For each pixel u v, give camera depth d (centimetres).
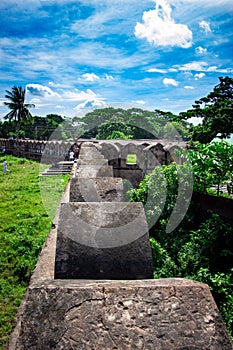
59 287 164
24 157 2433
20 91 3616
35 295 161
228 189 536
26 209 834
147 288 161
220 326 146
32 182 1271
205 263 393
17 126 3903
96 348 139
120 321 148
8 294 405
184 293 159
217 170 528
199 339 141
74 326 147
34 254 520
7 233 636
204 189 538
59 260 264
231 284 332
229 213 444
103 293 159
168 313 150
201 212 508
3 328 337
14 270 468
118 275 262
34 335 146
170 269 391
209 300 156
